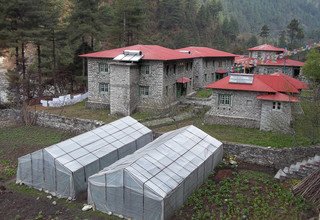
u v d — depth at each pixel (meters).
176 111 37.00
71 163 22.25
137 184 19.03
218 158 26.52
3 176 24.97
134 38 58.31
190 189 21.75
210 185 23.05
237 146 27.27
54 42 48.50
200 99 41.47
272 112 30.47
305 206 19.88
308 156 25.95
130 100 37.12
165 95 38.53
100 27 48.94
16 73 44.25
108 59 39.56
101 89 40.69
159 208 18.56
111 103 37.81
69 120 35.19
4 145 31.25
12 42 42.16
